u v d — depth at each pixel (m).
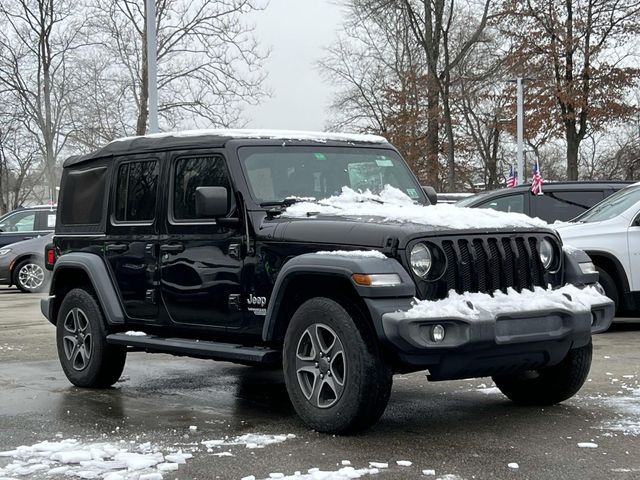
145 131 31.25
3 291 21.89
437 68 37.91
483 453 5.49
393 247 5.78
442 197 19.39
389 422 6.40
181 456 5.42
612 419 6.41
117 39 32.75
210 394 7.69
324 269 5.84
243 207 6.69
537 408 6.87
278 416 6.70
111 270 7.86
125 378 8.59
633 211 11.45
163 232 7.36
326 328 5.93
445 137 47.56
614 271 11.34
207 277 6.91
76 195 8.52
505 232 6.18
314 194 7.02
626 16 35.72
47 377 8.66
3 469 5.27
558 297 6.17
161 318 7.38
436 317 5.57
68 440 5.92
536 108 36.47
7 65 38.94
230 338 6.88
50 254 8.70
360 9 37.66
